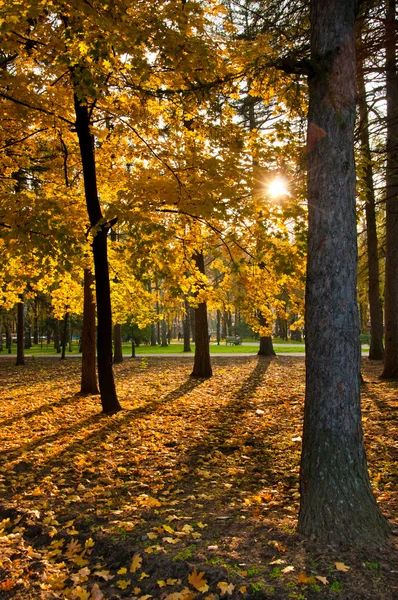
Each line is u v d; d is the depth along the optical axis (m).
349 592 2.72
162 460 5.92
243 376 14.88
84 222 8.30
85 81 4.82
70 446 6.60
